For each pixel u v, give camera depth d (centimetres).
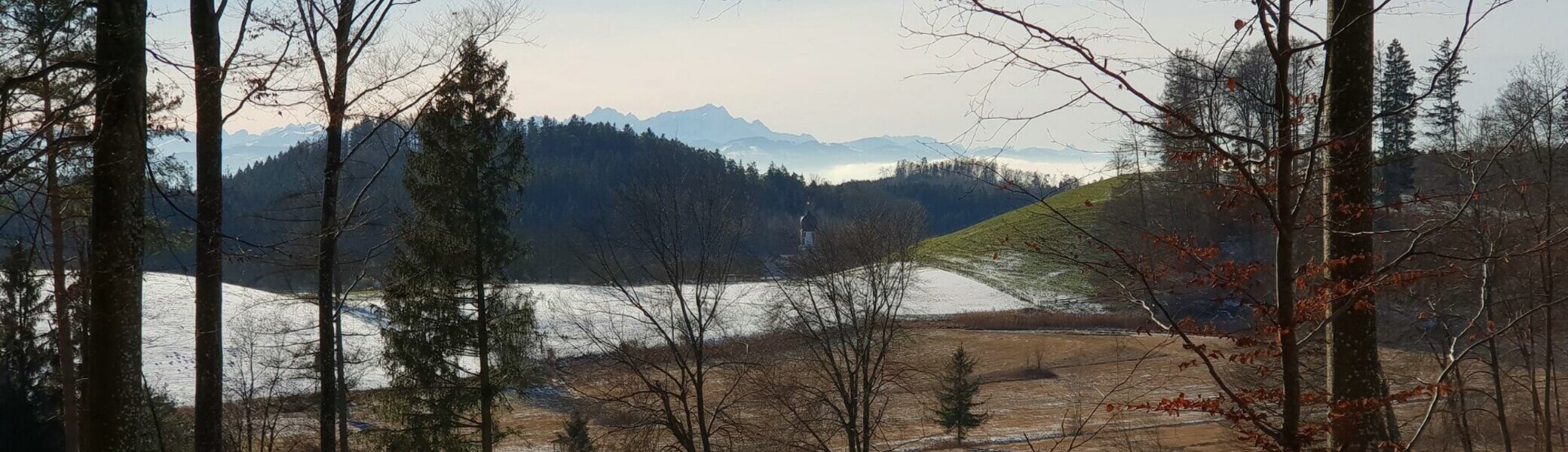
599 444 2158
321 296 1363
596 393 1961
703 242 1816
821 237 2258
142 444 1395
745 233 1964
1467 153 751
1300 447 543
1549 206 976
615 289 1852
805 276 2169
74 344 1733
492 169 1852
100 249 852
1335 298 574
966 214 10906
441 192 1783
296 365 2212
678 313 1892
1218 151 502
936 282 5997
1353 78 645
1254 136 596
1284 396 545
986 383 3625
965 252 6925
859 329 2189
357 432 2400
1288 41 498
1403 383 1338
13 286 1791
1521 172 1120
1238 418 580
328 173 1309
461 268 1836
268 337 2567
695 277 1841
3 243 1529
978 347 4241
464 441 1961
